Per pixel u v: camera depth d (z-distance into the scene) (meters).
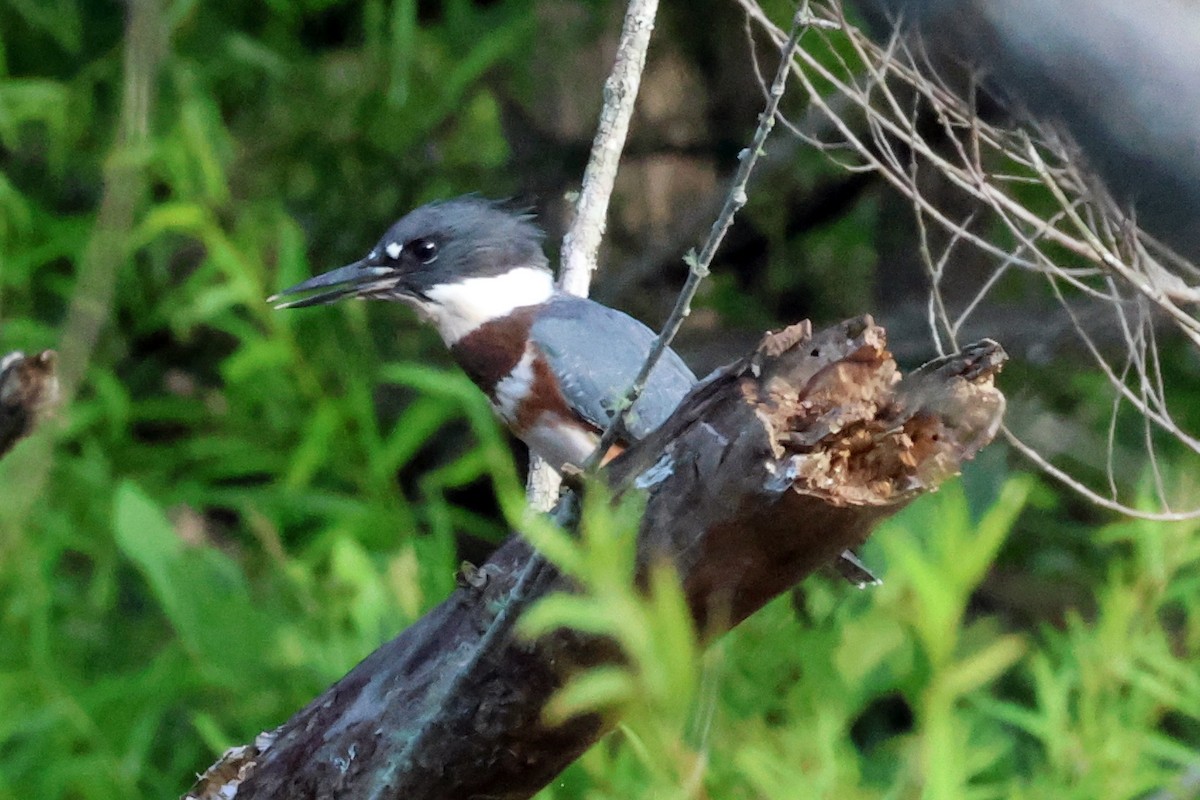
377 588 5.23
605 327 6.34
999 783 3.94
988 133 4.87
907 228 9.17
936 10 2.18
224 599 5.94
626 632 2.61
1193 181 1.99
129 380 9.47
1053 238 4.64
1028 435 7.86
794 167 9.45
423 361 9.32
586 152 10.17
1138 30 1.98
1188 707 4.03
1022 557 8.14
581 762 4.23
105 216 6.71
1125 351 7.73
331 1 9.01
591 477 3.15
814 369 3.15
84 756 5.95
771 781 3.13
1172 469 6.64
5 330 7.51
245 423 7.36
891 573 3.17
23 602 6.39
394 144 9.49
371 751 3.72
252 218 7.80
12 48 9.08
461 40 9.02
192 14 8.70
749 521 3.12
